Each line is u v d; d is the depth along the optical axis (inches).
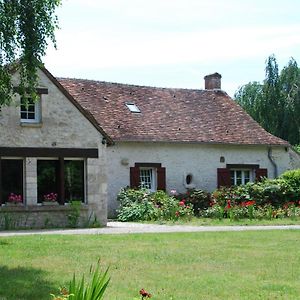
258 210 986.7
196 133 1195.3
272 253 551.5
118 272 454.3
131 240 643.5
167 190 1144.2
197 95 1334.9
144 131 1133.7
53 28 548.4
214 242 629.3
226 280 424.8
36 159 860.6
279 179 1096.2
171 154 1153.4
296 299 366.3
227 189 1079.6
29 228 840.9
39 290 383.6
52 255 534.0
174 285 406.6
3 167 842.8
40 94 865.5
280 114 1569.9
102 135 903.7
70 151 879.1
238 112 1332.4
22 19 534.6
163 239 653.9
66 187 882.1
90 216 884.0
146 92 1266.0
